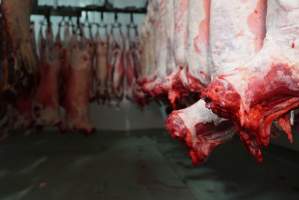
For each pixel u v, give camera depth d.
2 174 2.88
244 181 2.52
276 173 2.68
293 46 0.88
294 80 0.88
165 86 1.91
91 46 4.68
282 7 0.88
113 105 5.61
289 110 0.96
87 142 4.40
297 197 2.12
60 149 3.93
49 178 2.75
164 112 5.79
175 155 3.57
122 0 5.56
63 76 4.46
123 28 5.57
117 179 2.70
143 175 2.79
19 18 2.79
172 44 1.79
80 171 2.96
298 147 3.40
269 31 0.94
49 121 4.23
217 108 0.96
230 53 1.04
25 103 4.21
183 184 2.51
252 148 1.01
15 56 2.91
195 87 1.41
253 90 0.92
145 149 3.91
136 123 5.68
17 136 4.84
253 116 0.94
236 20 1.05
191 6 1.38
